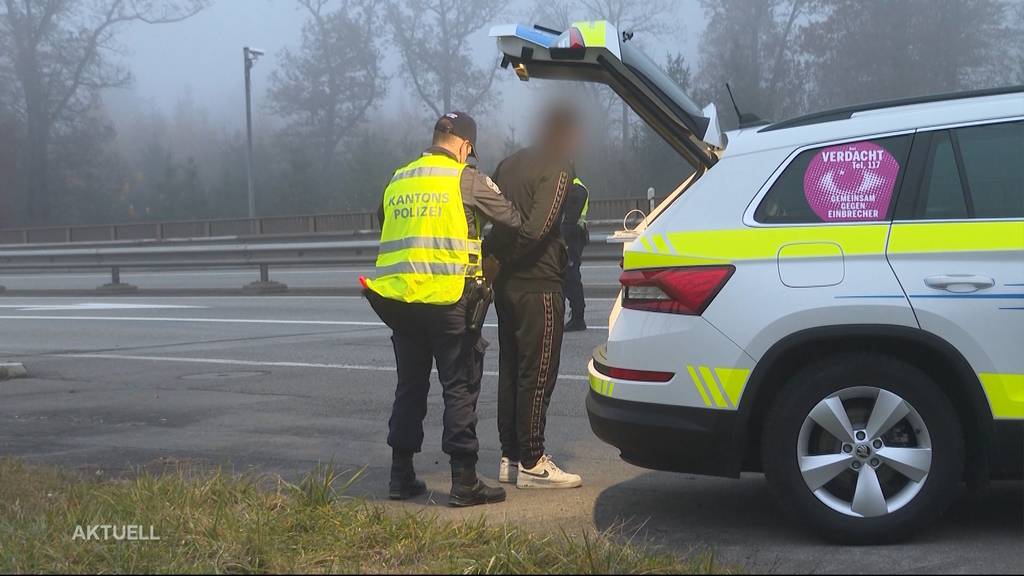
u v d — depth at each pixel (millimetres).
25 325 15430
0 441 7102
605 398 4734
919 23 37312
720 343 4469
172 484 5016
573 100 5324
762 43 40312
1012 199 4387
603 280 18516
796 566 4145
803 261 4445
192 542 4188
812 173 4578
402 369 5289
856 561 4195
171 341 12836
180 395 8922
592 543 4156
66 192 50688
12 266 25391
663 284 4582
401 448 5344
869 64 38031
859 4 37938
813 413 4375
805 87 39438
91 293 21922
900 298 4328
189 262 21812
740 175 4660
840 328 4359
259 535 4191
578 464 6172
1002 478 4395
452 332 5070
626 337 4660
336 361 10578
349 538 4270
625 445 4672
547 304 5422
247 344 12211
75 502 4785
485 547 4117
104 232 36406
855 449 4363
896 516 4348
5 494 5031
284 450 6684
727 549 4410
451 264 4988
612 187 24719
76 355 11805
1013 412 4273
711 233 4590
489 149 42719
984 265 4309
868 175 4527
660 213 5246
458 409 5133
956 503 5047
